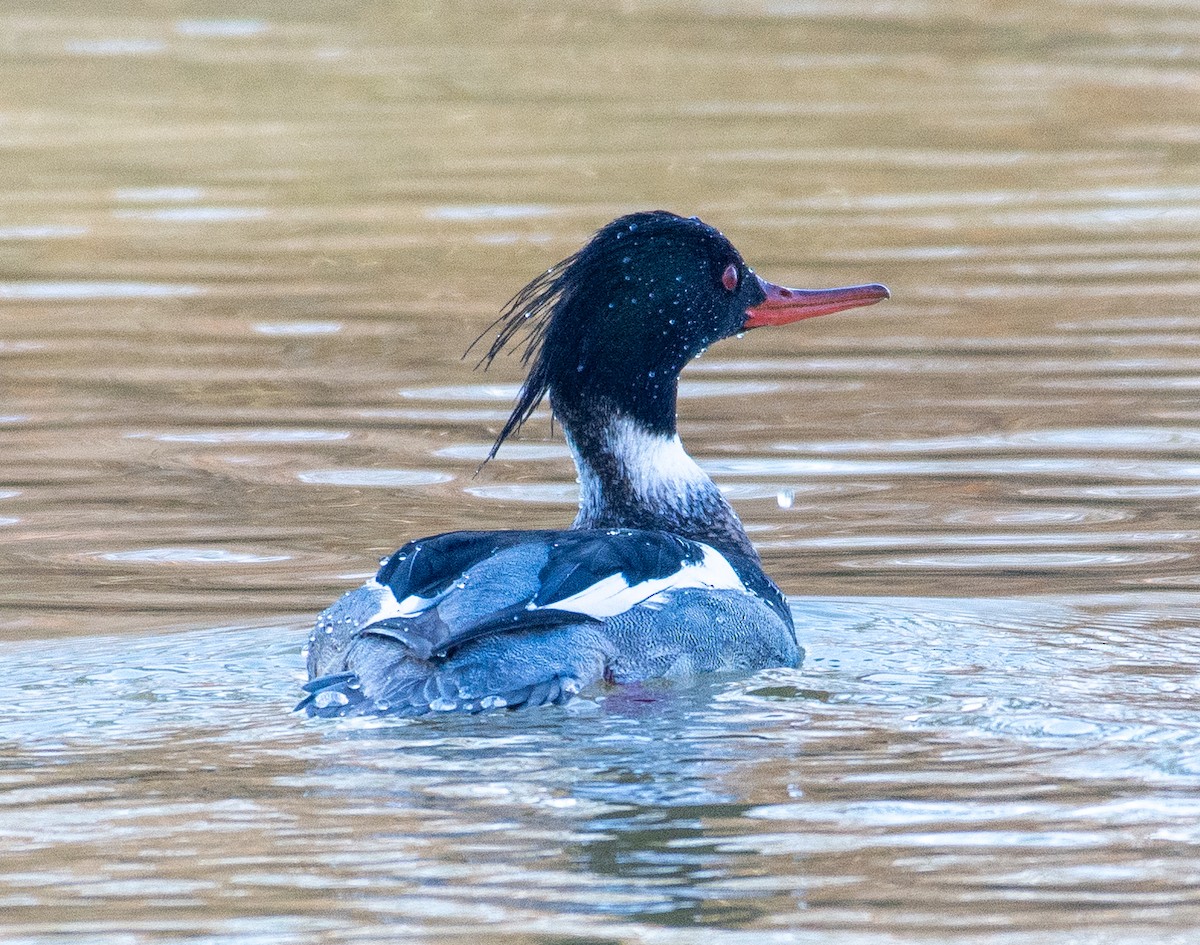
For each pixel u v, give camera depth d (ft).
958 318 61.00
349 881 24.54
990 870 24.75
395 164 86.69
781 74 107.76
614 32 122.01
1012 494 45.88
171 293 65.98
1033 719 30.37
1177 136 90.33
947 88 103.19
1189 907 23.71
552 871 24.79
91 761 28.81
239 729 30.14
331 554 42.24
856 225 73.97
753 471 47.80
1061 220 74.38
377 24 125.70
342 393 54.80
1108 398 52.70
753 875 24.63
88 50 116.37
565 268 39.04
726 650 33.40
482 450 50.01
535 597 31.76
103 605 38.93
